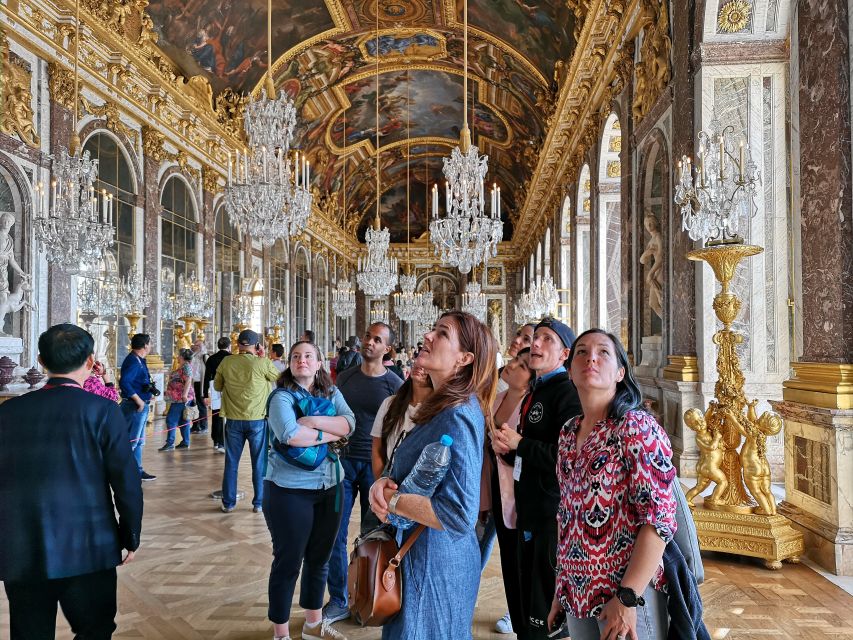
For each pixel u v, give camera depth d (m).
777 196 7.74
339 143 29.97
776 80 7.71
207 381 11.64
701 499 6.31
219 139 17.75
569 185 18.88
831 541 5.02
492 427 3.08
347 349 11.31
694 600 2.38
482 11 18.78
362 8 19.23
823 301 5.30
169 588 4.93
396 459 2.62
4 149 10.10
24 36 10.52
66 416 2.96
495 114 27.39
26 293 10.48
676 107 8.57
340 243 35.69
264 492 4.03
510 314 39.31
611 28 12.32
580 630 2.43
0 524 2.89
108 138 13.12
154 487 8.68
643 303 10.54
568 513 2.48
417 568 2.49
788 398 5.69
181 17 15.07
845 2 5.14
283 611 3.85
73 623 3.05
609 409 2.44
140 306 12.49
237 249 20.16
